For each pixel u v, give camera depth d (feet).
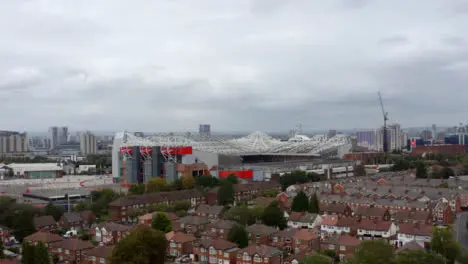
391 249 522.47
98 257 605.73
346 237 650.84
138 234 565.53
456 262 590.14
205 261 632.38
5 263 548.72
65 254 635.25
